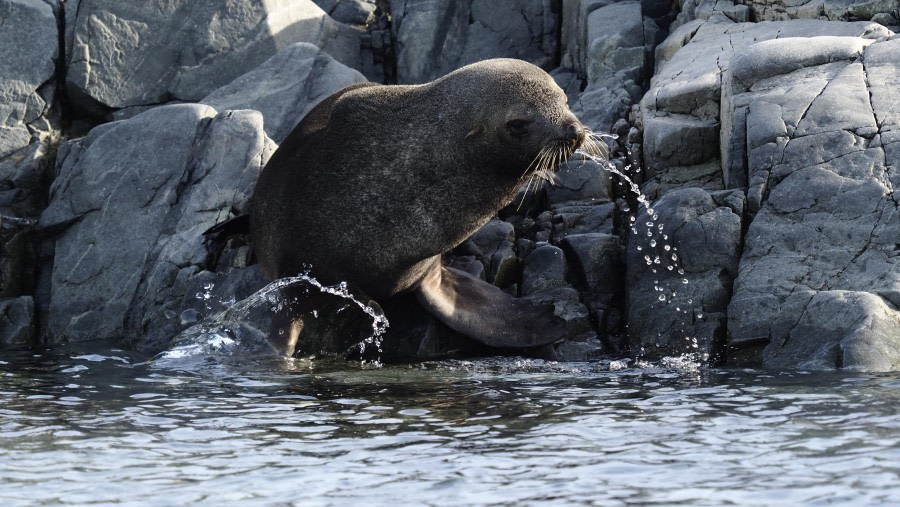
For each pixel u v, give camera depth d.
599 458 11.79
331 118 19.11
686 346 18.61
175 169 22.72
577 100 26.47
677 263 19.44
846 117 19.59
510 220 22.59
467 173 18.45
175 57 27.58
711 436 12.49
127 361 18.77
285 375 17.05
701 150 22.19
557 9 29.50
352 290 19.19
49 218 23.06
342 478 11.30
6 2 26.50
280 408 14.45
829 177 18.94
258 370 17.47
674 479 11.00
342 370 17.64
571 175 22.45
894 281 17.55
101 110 27.20
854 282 17.84
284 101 25.77
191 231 21.95
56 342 21.84
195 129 22.98
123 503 10.56
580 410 14.05
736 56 21.33
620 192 22.77
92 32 27.06
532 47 29.44
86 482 11.18
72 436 12.95
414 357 19.42
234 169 22.39
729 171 20.59
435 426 13.36
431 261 19.56
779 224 18.89
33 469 11.62
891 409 13.44
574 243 20.92
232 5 27.91
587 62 27.25
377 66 29.80
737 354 18.02
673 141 22.20
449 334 19.91
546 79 18.22
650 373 16.89
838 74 20.61
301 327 19.17
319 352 19.50
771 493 10.48
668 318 19.05
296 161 19.33
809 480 10.78
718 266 19.11
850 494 10.34
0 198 24.61
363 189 18.69
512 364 18.27
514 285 21.08
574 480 11.07
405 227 18.70
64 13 27.17
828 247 18.33
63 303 22.28
